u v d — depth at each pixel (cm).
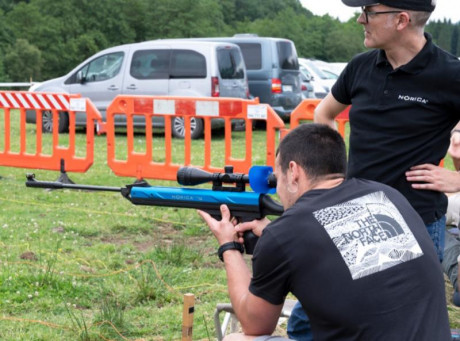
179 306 532
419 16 333
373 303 260
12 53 7500
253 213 322
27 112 1698
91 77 1655
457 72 335
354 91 363
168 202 344
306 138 295
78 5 8019
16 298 535
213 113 891
